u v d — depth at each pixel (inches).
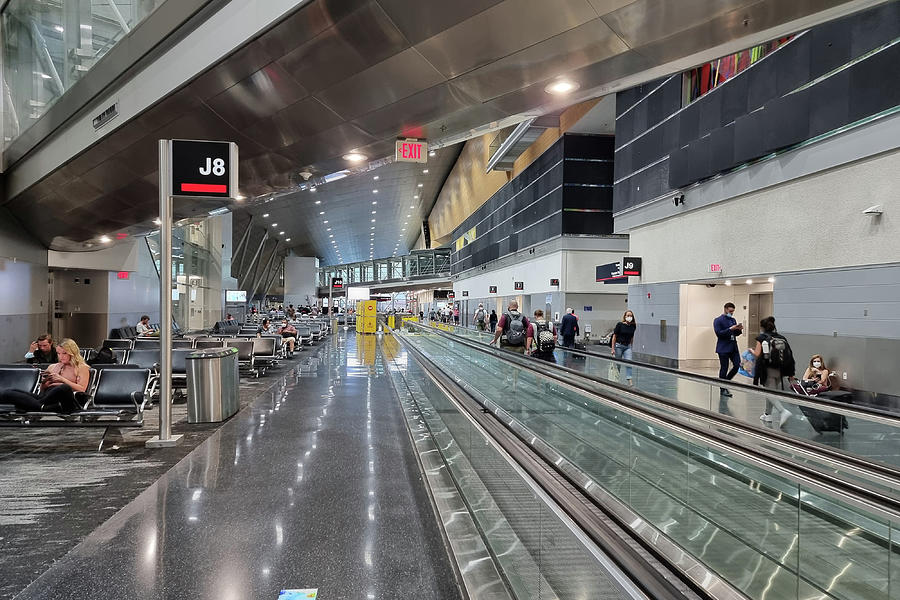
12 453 217.6
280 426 265.7
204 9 239.5
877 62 286.4
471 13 175.8
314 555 127.6
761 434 168.2
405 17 183.3
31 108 461.4
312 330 907.4
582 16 167.9
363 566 122.3
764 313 486.6
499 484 103.7
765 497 121.6
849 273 307.0
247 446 227.5
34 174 426.0
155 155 317.1
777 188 368.8
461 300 1722.4
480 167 1407.5
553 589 65.1
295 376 460.4
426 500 164.4
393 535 139.1
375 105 233.3
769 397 212.4
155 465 200.4
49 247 578.6
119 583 114.2
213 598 108.3
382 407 317.4
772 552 118.1
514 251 1088.8
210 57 233.6
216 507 158.4
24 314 543.8
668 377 301.9
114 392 249.4
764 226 381.4
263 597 108.8
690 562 119.8
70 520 148.3
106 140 319.3
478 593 104.3
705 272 457.4
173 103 265.3
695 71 478.3
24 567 121.0
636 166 590.9
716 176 436.5
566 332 539.2
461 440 160.9
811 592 105.7
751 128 382.9
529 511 78.4
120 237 531.5
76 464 200.8
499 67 199.0
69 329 636.7
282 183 340.2
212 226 1103.0
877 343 286.7
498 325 388.5
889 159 282.4
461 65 200.2
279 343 577.6
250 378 445.4
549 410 262.4
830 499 94.1
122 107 297.3
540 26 175.5
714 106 448.5
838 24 314.0
